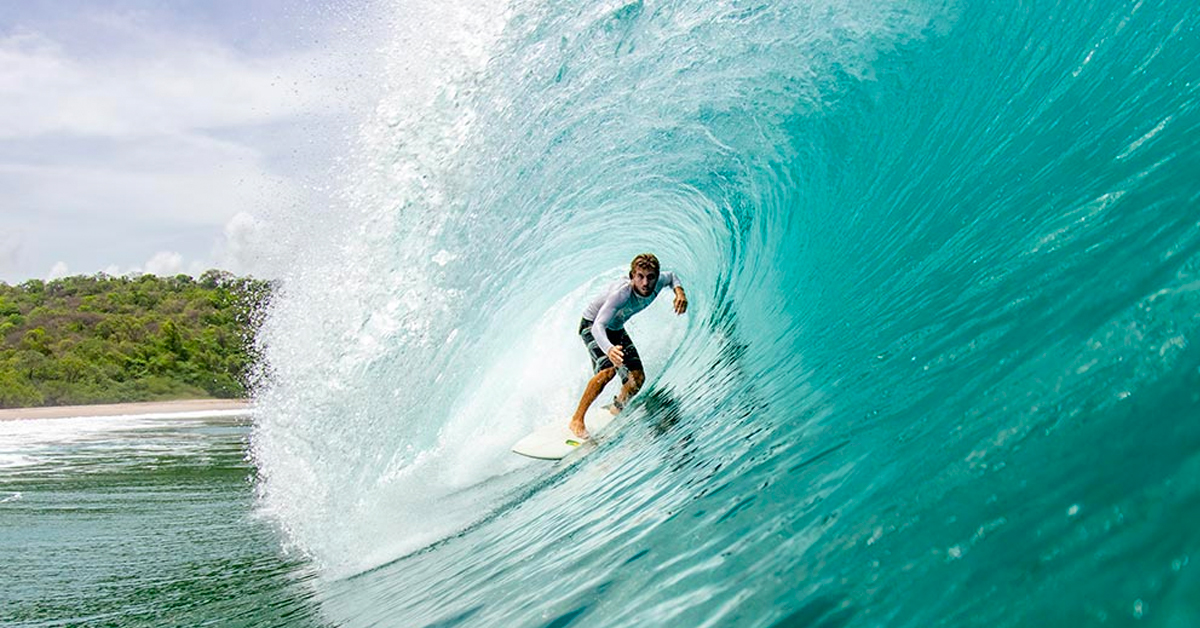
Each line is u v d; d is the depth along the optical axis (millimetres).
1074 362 1855
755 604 1827
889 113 5180
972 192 3826
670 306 7781
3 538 8508
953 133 4457
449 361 6789
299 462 6445
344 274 6883
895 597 1532
